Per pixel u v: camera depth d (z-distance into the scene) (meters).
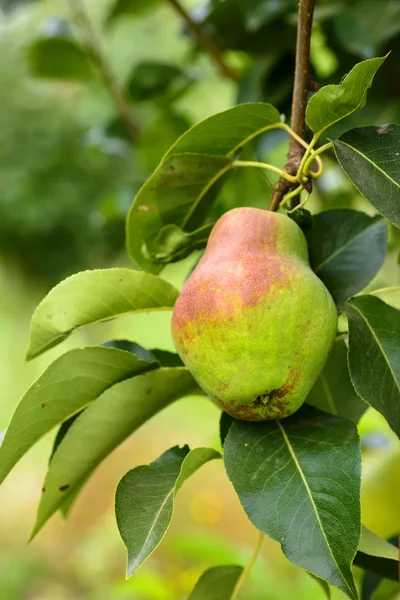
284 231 0.78
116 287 0.81
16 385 4.93
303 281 0.76
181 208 0.86
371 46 0.96
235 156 0.83
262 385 0.75
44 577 3.12
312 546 0.73
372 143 0.77
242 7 1.02
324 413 0.78
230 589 0.84
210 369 0.75
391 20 0.96
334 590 1.46
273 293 0.75
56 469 0.82
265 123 0.81
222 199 1.12
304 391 0.76
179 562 2.54
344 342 0.84
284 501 0.74
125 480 0.76
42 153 4.07
